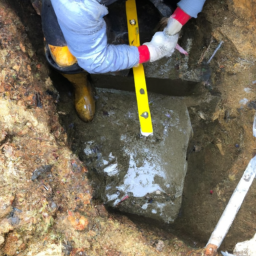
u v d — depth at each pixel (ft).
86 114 6.37
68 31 3.45
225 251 4.58
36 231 3.94
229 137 5.67
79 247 4.03
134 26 5.35
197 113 6.64
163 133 6.86
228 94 5.58
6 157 4.06
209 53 5.76
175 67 6.34
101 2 3.54
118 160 6.61
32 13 5.48
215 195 5.51
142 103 5.09
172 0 5.71
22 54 4.57
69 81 6.13
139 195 6.48
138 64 4.66
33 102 4.43
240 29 5.09
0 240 3.76
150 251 4.26
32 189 4.04
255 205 4.90
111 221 4.48
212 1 5.18
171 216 6.42
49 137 4.39
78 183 4.35
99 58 3.86
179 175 6.73
